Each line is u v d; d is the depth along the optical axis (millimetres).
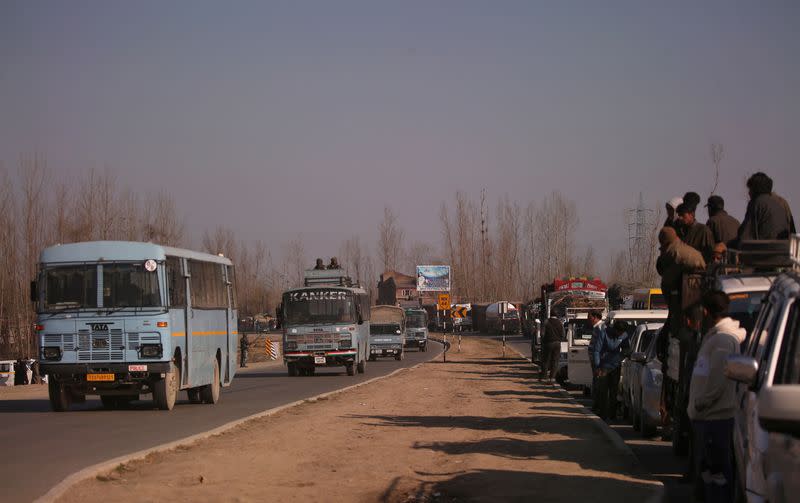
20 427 17578
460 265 116062
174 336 21625
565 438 15219
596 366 19797
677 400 12688
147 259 21297
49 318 21188
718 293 9164
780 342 6773
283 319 39844
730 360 6832
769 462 6316
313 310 39594
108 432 16594
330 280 43375
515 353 61250
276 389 30500
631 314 22797
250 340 96938
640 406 16750
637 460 12695
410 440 14836
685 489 11211
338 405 21906
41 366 21156
